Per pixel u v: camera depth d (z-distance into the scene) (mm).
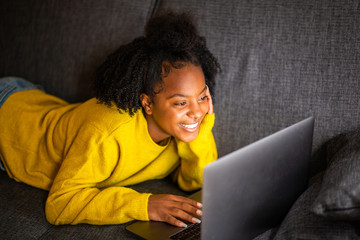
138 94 1071
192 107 1014
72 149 1108
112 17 1407
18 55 1522
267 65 1219
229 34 1264
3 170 1354
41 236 1038
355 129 1129
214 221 767
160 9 1355
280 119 1205
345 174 829
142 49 1065
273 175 869
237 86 1249
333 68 1156
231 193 777
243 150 777
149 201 1035
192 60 1027
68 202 1045
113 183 1191
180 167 1310
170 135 1176
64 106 1305
